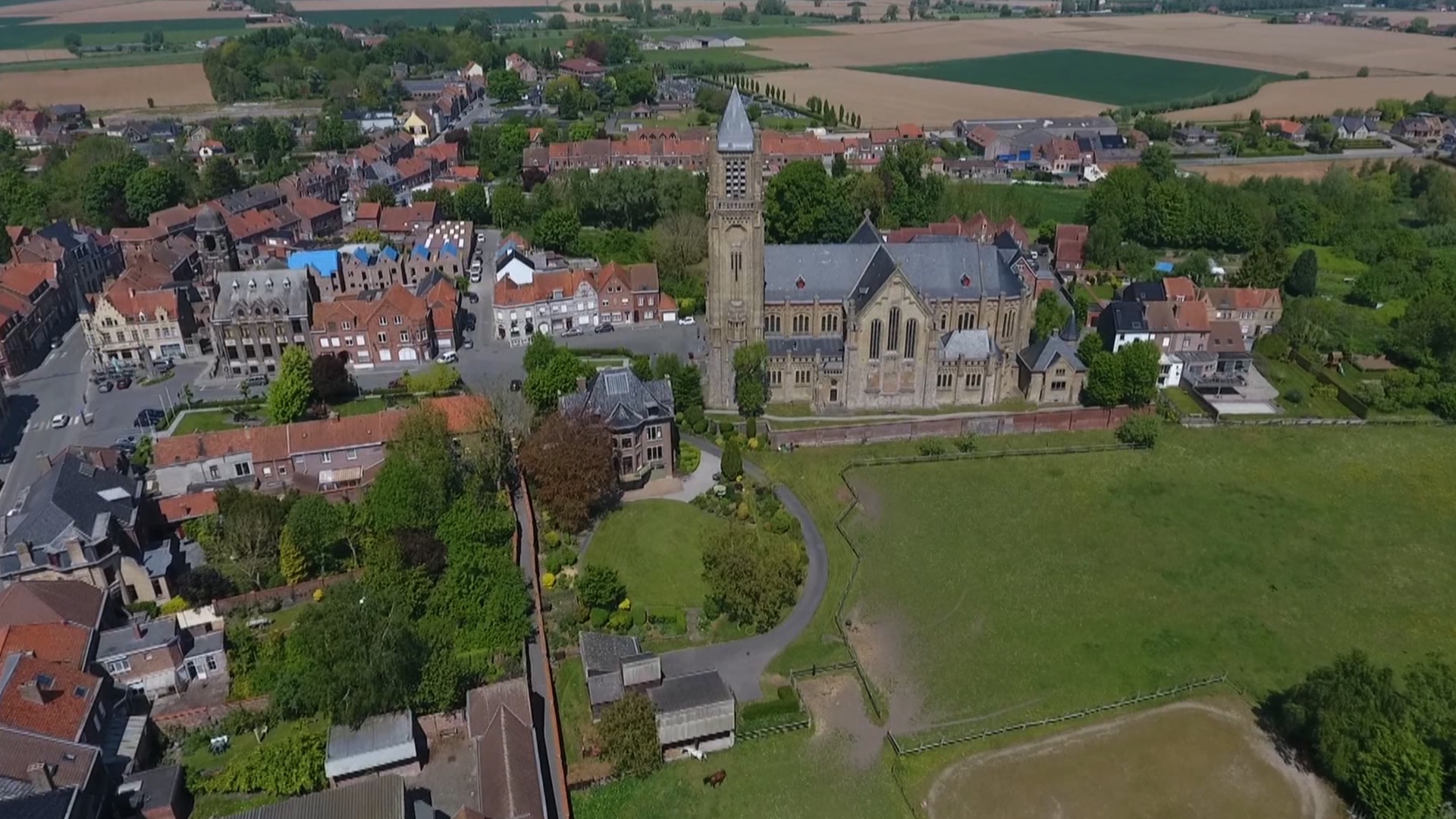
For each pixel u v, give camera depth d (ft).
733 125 455.63
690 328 627.87
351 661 285.43
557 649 331.57
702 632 344.28
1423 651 335.67
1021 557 389.19
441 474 381.81
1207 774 286.46
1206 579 375.66
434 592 337.52
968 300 513.86
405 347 565.94
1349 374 558.56
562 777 277.44
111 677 295.28
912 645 339.77
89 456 382.83
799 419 495.82
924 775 285.84
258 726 294.87
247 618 338.54
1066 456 466.70
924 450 464.65
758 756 292.61
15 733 252.83
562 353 499.92
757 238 475.72
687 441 476.95
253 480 416.26
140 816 256.11
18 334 555.69
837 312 512.22
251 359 554.05
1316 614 355.15
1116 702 313.53
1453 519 415.23
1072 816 272.51
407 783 277.44
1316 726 284.00
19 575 327.26
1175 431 490.49
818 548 394.32
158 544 378.12
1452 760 260.21
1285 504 426.51
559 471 384.27
